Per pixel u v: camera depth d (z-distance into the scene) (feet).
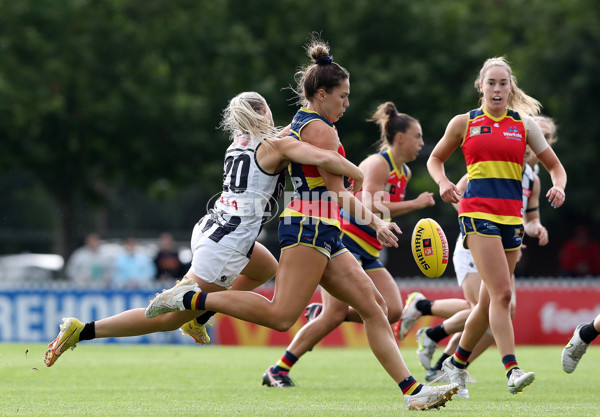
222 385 84.74
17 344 161.58
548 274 277.03
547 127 88.79
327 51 63.05
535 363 114.01
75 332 63.10
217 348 154.71
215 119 263.29
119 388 81.46
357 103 260.42
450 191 72.23
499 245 70.79
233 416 59.47
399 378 62.08
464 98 264.31
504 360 69.87
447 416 58.70
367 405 67.00
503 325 70.08
